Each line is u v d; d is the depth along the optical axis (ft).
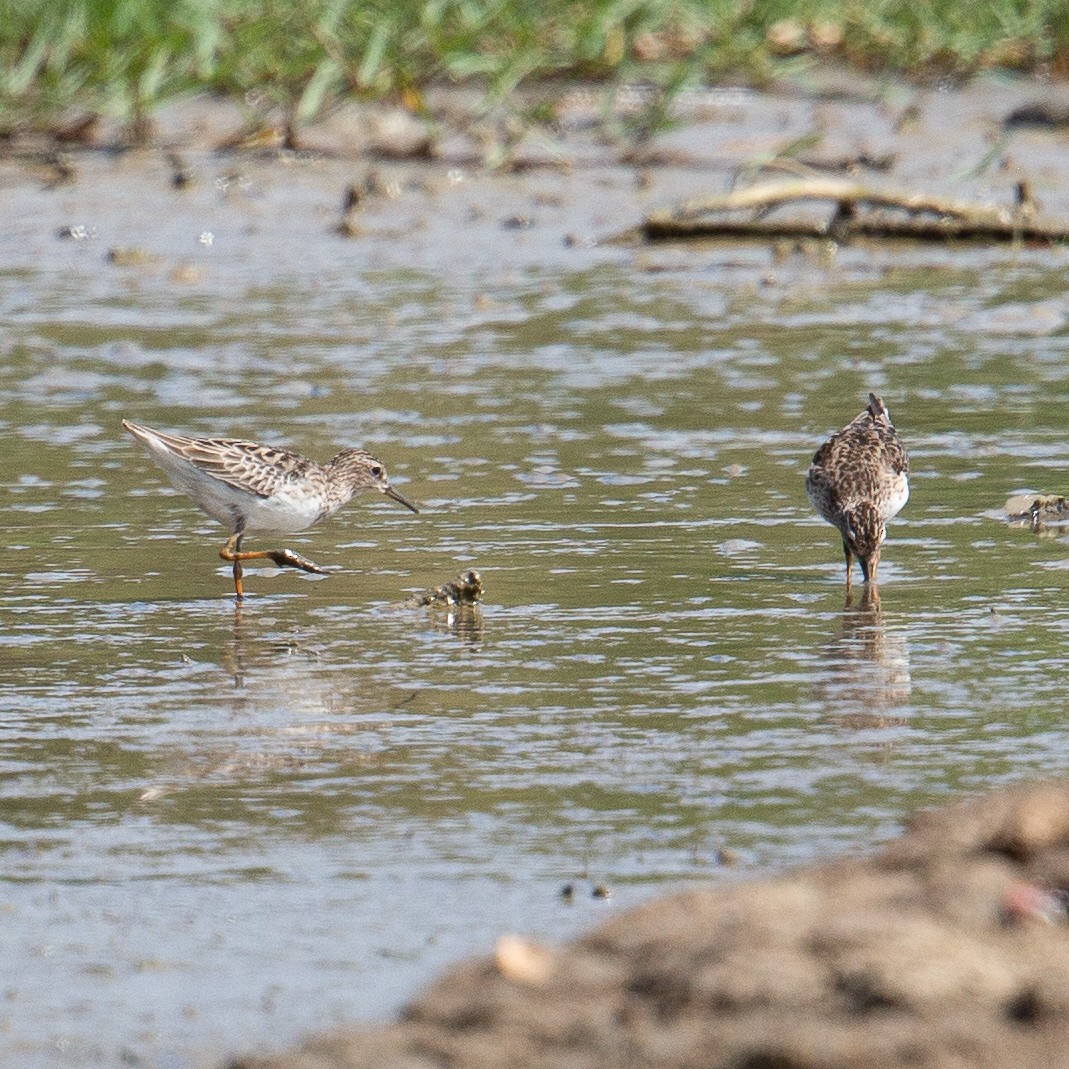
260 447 47.03
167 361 69.72
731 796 32.30
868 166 100.73
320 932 27.66
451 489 53.98
